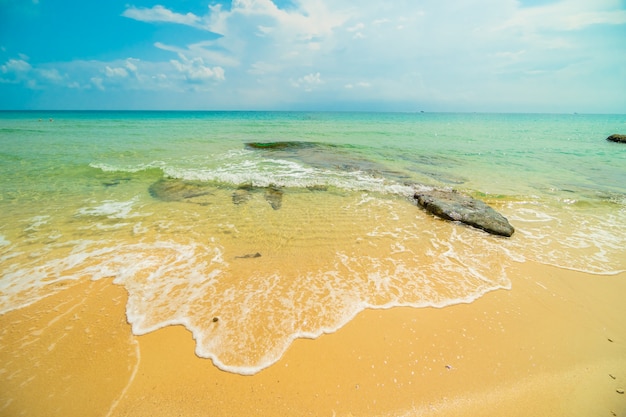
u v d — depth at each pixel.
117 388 2.88
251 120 45.06
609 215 7.94
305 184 9.98
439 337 3.59
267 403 2.78
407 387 2.97
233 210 7.63
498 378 3.10
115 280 4.55
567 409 2.82
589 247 6.03
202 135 22.66
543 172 12.77
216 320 3.75
